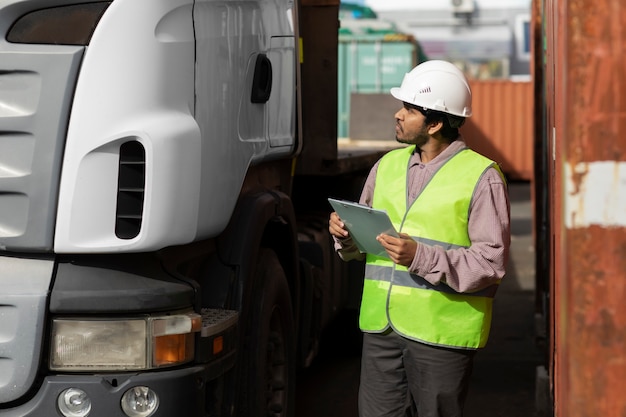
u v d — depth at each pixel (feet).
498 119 87.86
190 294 13.37
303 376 25.48
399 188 14.03
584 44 9.84
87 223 12.60
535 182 29.48
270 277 16.28
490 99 87.71
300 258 20.59
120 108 12.67
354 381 24.97
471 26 103.76
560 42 12.85
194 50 13.60
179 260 13.92
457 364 13.66
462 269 13.26
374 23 71.51
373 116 36.40
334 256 23.98
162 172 12.76
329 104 22.95
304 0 22.80
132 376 12.75
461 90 13.84
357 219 13.43
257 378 15.61
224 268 15.16
